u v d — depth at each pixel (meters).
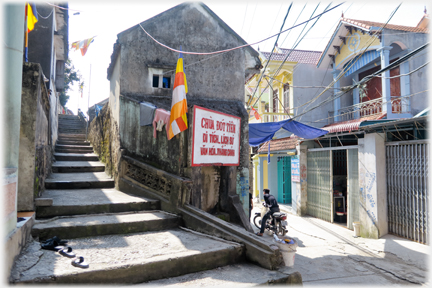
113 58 7.85
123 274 3.22
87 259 3.40
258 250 4.10
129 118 6.95
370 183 8.46
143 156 6.70
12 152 3.25
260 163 16.34
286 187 15.24
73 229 4.24
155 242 4.27
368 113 11.93
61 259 3.35
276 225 9.05
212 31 8.23
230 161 6.64
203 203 6.49
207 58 8.12
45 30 10.73
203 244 4.26
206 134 5.92
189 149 5.68
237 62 8.46
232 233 4.54
